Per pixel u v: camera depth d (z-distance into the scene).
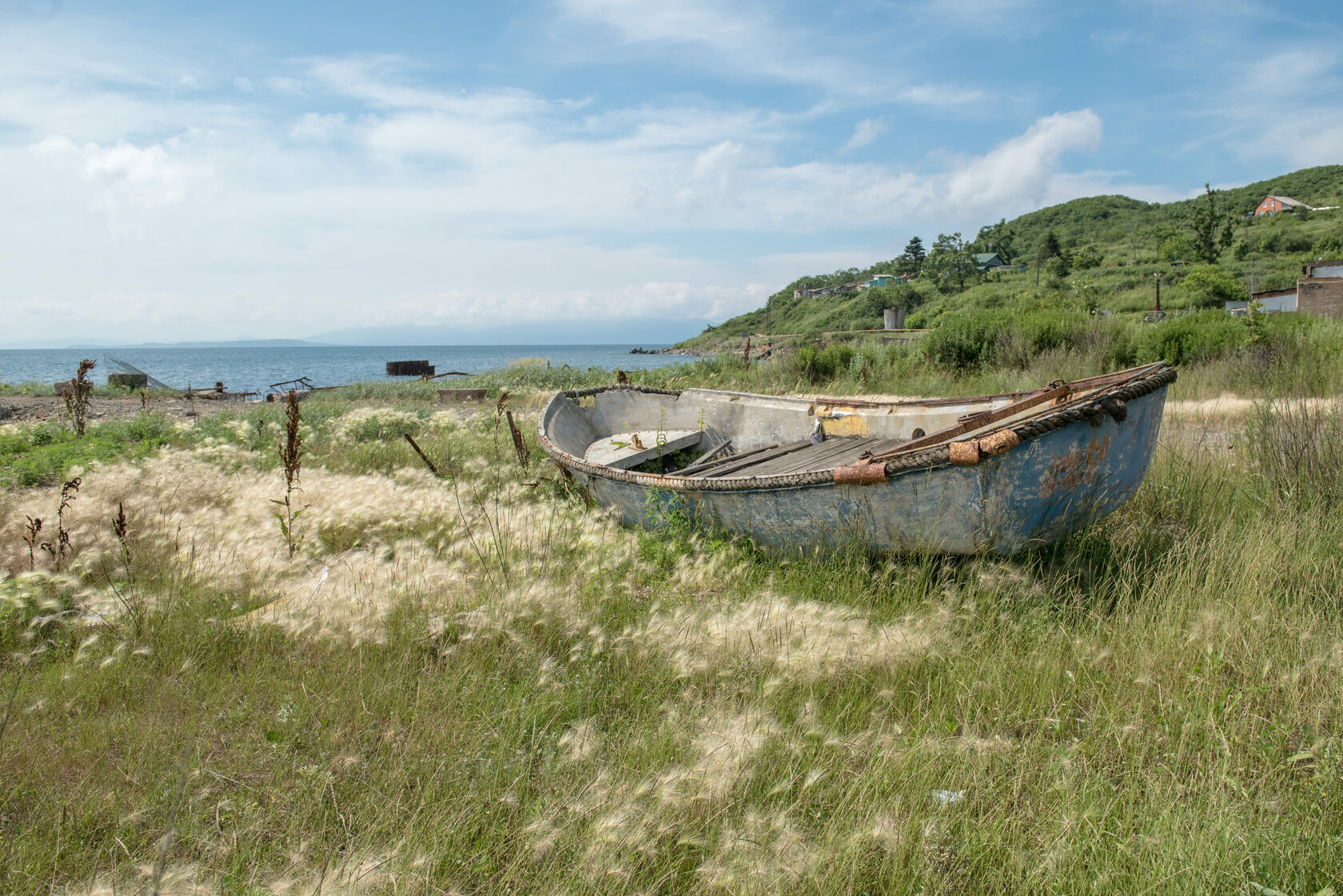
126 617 4.64
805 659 3.77
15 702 3.77
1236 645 3.90
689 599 5.01
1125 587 4.68
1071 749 3.24
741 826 2.79
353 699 3.75
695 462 8.50
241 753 3.35
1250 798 2.94
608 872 2.50
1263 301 35.50
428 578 4.88
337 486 7.65
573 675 4.07
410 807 2.98
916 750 3.14
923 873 2.56
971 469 4.59
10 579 5.51
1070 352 15.70
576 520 6.63
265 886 2.48
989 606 4.56
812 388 17.77
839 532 5.33
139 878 2.53
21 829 2.91
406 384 25.84
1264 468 6.36
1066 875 2.54
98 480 7.83
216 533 6.16
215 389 27.94
